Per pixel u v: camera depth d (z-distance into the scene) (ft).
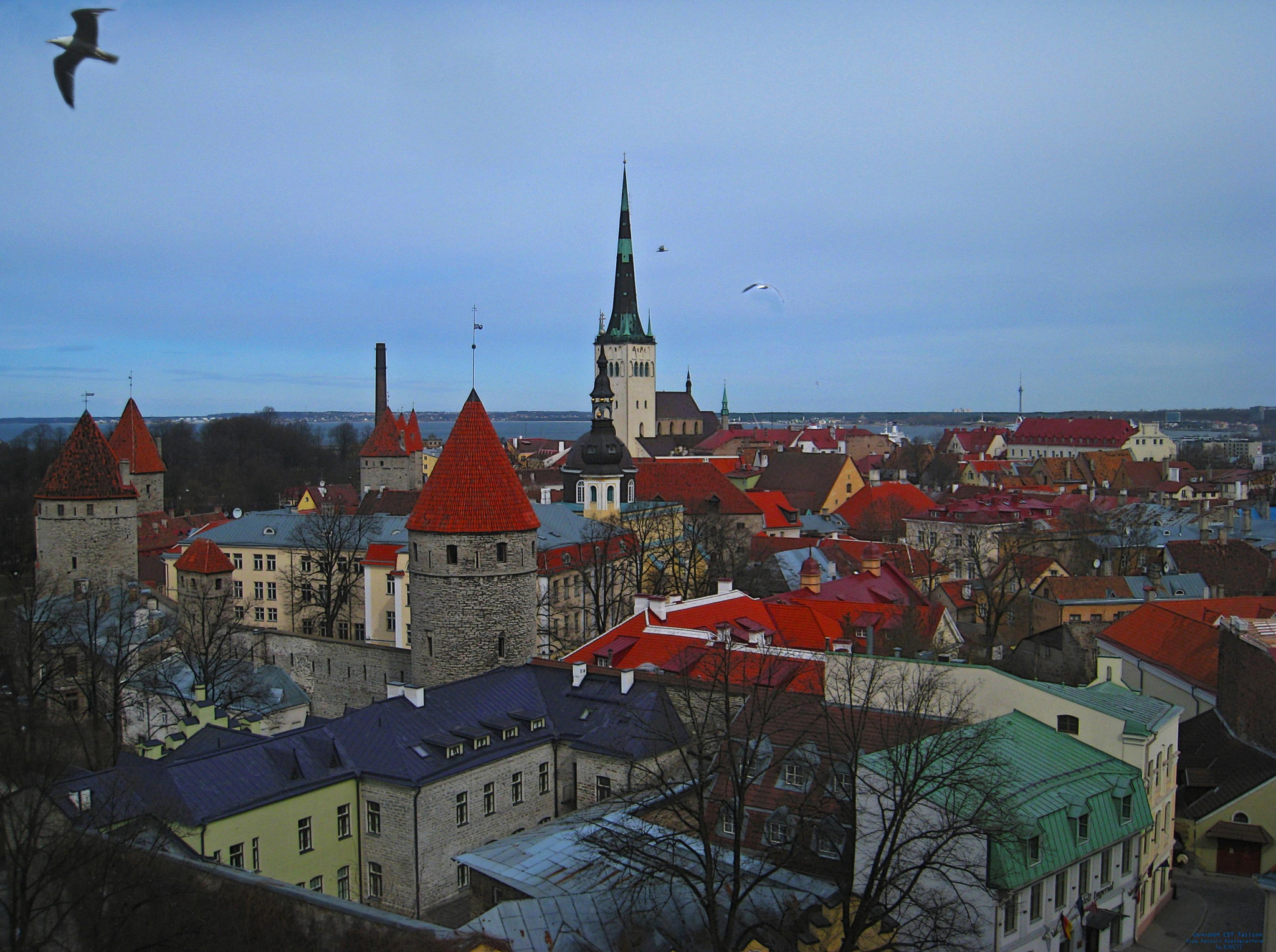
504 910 141.49
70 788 160.25
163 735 262.26
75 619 302.66
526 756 201.46
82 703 295.69
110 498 376.68
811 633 269.85
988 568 428.56
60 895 140.36
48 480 372.99
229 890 143.54
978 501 533.55
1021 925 146.51
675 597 271.90
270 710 265.34
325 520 394.52
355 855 185.26
